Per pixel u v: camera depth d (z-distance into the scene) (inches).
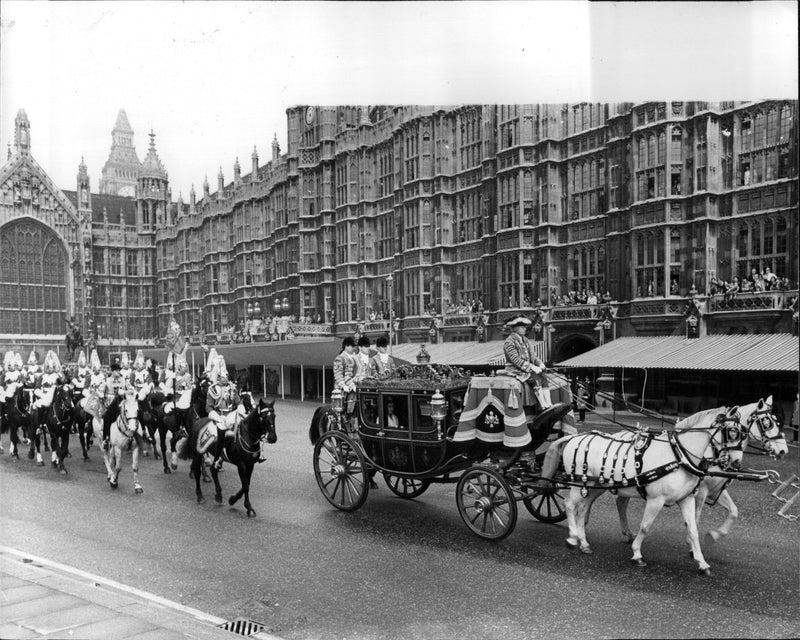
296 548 457.7
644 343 1061.8
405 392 513.3
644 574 389.7
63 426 776.9
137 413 660.7
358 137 1572.3
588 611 337.1
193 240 1702.8
